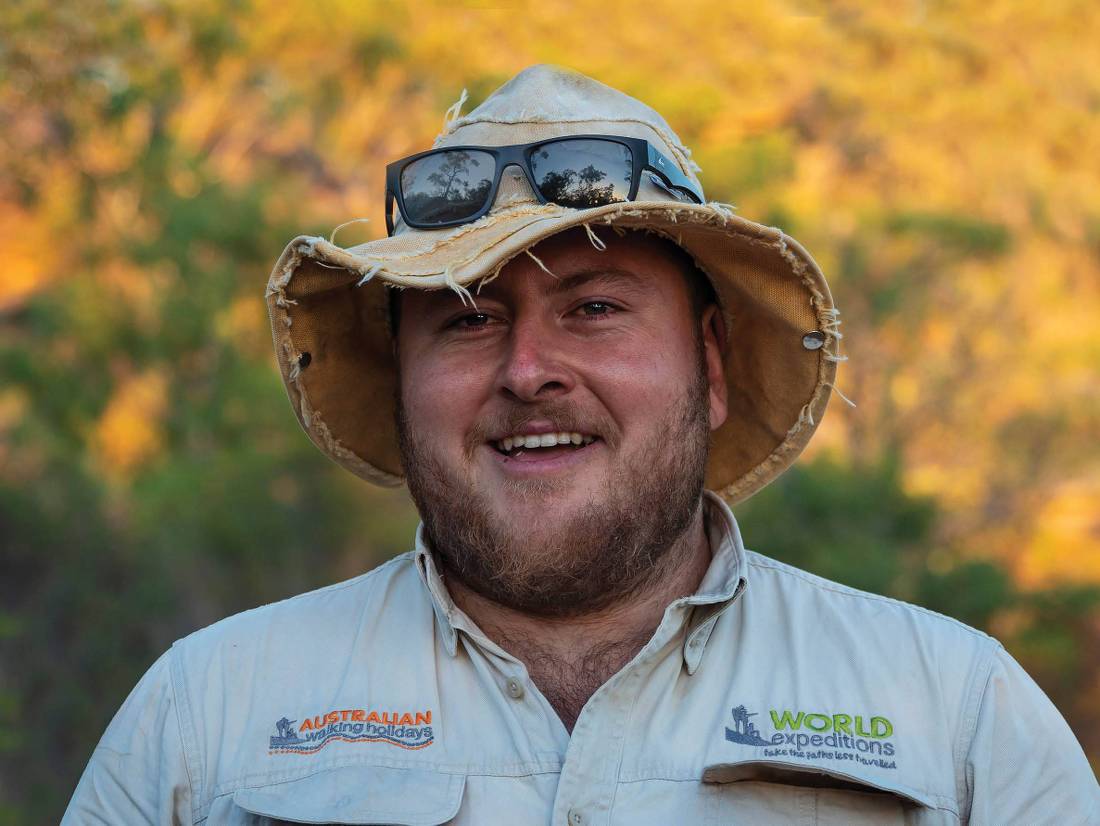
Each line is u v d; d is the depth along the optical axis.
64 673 10.04
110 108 10.59
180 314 9.95
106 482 10.26
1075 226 16.52
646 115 2.44
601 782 2.06
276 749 2.17
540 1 12.80
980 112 16.50
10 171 10.95
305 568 9.88
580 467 2.19
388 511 10.20
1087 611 11.32
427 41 12.24
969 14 17.34
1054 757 2.11
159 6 11.03
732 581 2.21
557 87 2.38
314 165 12.63
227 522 9.44
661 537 2.24
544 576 2.17
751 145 10.96
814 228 11.88
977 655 2.17
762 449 2.66
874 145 15.63
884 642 2.19
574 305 2.24
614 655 2.26
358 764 2.11
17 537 10.16
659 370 2.24
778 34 14.88
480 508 2.20
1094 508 14.50
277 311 2.33
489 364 2.22
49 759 9.86
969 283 13.41
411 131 12.67
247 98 12.16
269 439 10.00
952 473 13.48
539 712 2.14
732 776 2.04
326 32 11.80
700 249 2.34
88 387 10.40
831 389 2.49
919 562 9.83
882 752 2.07
